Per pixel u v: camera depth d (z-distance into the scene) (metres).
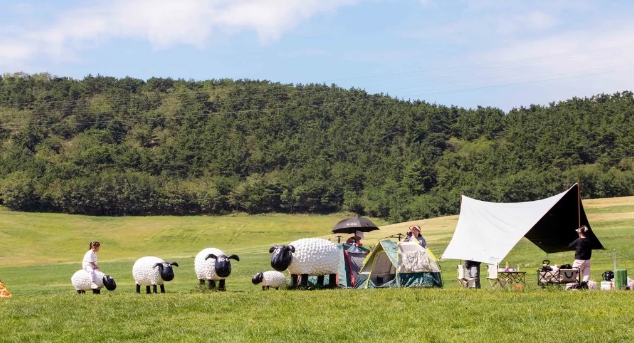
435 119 153.88
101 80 193.50
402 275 23.44
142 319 15.97
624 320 14.22
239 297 18.88
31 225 108.12
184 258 59.53
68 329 14.94
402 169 133.12
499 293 18.62
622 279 20.39
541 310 15.52
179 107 175.25
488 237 23.72
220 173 143.62
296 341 13.23
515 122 146.38
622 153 116.88
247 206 125.94
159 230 109.25
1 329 14.99
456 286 24.88
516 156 121.81
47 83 191.88
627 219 60.94
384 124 155.62
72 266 55.94
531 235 24.97
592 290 19.23
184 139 156.88
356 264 25.17
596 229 53.06
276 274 23.25
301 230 110.38
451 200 108.56
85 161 145.12
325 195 125.62
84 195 122.50
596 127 123.81
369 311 16.19
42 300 19.25
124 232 107.81
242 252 65.06
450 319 14.83
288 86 190.50
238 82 196.25
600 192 102.31
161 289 22.66
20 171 135.75
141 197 124.44
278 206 127.31
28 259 82.50
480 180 115.44
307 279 23.06
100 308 17.42
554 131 128.38
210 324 15.16
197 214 125.38
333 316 15.70
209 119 170.00
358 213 122.00
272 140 158.00
